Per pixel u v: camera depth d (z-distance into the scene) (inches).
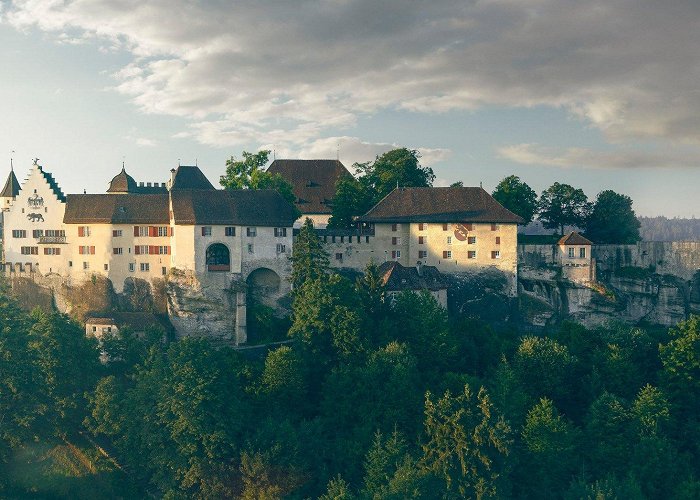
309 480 2704.2
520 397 3024.1
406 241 4576.8
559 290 4566.9
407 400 2967.5
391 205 4662.9
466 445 2625.5
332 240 4517.7
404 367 3078.2
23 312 3624.5
